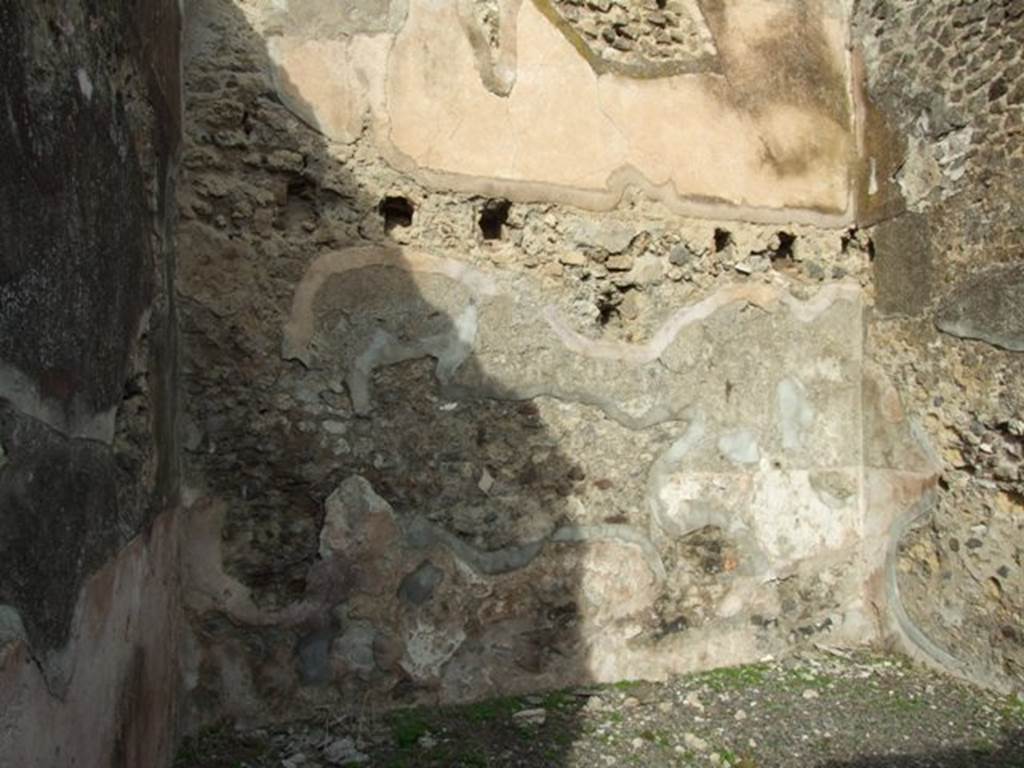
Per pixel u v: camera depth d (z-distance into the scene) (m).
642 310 3.32
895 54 3.48
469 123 3.07
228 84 2.79
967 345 3.20
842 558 3.59
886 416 3.51
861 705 3.04
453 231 3.05
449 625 3.00
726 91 3.47
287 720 2.81
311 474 2.86
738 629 3.41
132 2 2.00
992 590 3.11
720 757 2.68
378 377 2.94
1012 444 3.06
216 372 2.75
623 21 3.32
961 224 3.21
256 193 2.81
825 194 3.61
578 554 3.17
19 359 1.26
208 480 2.74
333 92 2.90
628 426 3.26
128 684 1.92
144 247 2.12
